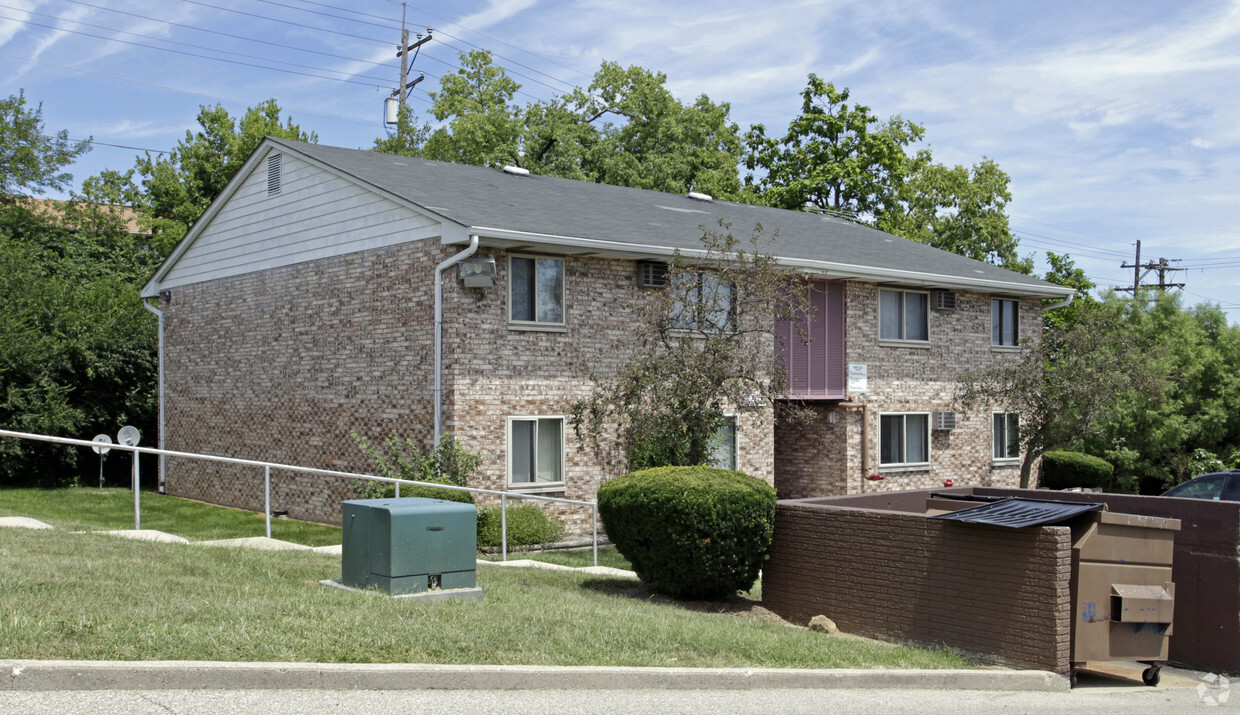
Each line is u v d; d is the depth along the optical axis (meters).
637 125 40.91
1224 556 10.32
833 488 22.36
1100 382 20.23
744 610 11.16
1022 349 23.94
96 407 25.30
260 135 41.19
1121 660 9.14
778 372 15.75
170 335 24.41
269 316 20.89
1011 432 25.83
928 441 23.78
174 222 39.78
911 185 42.00
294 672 6.22
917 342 23.47
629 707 6.54
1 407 23.14
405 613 7.98
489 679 6.69
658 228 19.50
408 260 17.36
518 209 18.38
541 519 16.80
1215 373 29.92
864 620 10.20
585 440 18.08
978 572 9.27
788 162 41.97
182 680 5.96
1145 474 29.61
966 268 25.05
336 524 18.72
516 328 17.16
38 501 20.86
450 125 39.78
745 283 15.36
